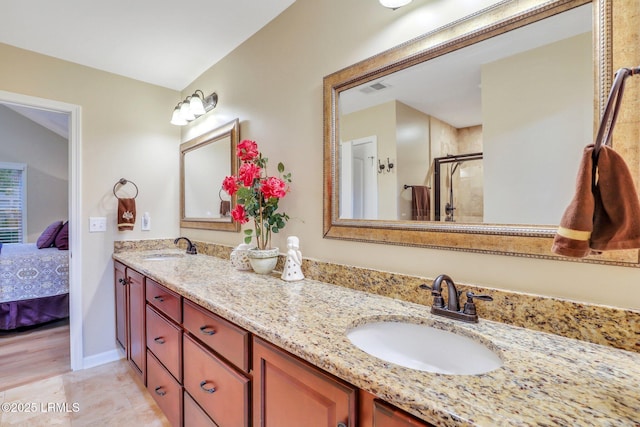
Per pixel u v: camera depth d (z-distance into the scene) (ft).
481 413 1.73
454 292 3.30
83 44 6.78
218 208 7.59
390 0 3.70
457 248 3.55
